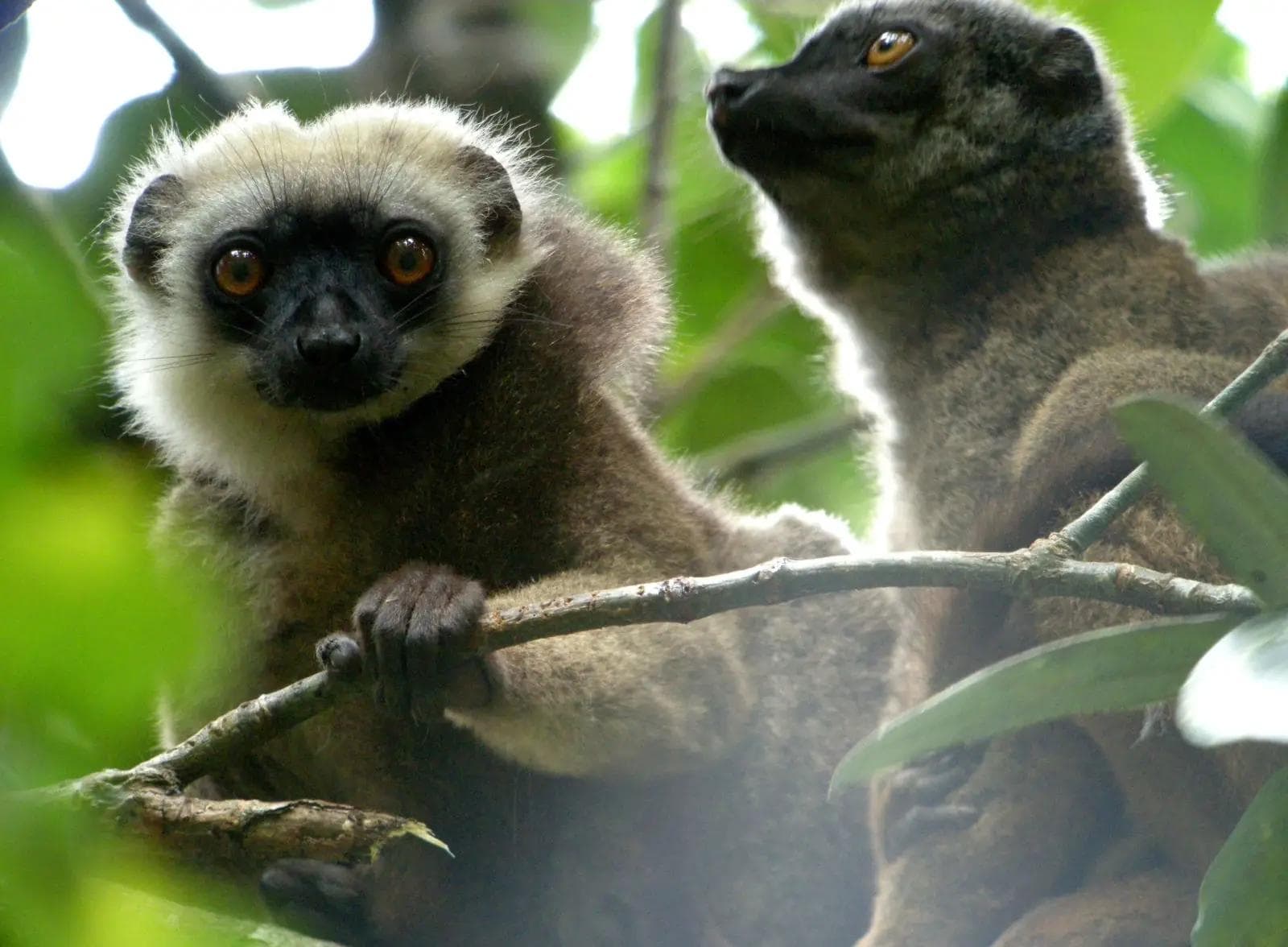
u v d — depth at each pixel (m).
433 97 13.99
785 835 10.29
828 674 10.83
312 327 10.38
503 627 7.64
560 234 11.47
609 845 9.92
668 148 14.28
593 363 10.74
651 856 9.99
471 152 11.59
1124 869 9.83
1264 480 5.65
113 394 11.16
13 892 4.55
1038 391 11.32
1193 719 4.68
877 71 12.66
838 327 13.28
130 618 4.42
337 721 9.84
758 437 15.05
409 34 14.27
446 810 9.88
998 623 10.21
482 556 10.11
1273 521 5.69
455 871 9.96
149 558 4.72
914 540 11.74
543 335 10.71
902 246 12.54
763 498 14.95
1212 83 16.08
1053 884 9.87
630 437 10.77
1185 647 5.73
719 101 12.81
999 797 10.00
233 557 10.39
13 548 4.35
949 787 10.34
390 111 12.56
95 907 4.82
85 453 4.68
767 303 14.85
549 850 9.92
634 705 8.98
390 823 6.84
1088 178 12.34
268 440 10.64
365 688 7.58
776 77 12.75
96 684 4.44
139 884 6.85
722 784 10.09
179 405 10.88
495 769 9.80
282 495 10.61
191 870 9.06
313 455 10.64
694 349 15.97
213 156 11.77
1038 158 12.38
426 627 7.74
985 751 10.48
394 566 10.20
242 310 10.84
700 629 9.66
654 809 9.93
